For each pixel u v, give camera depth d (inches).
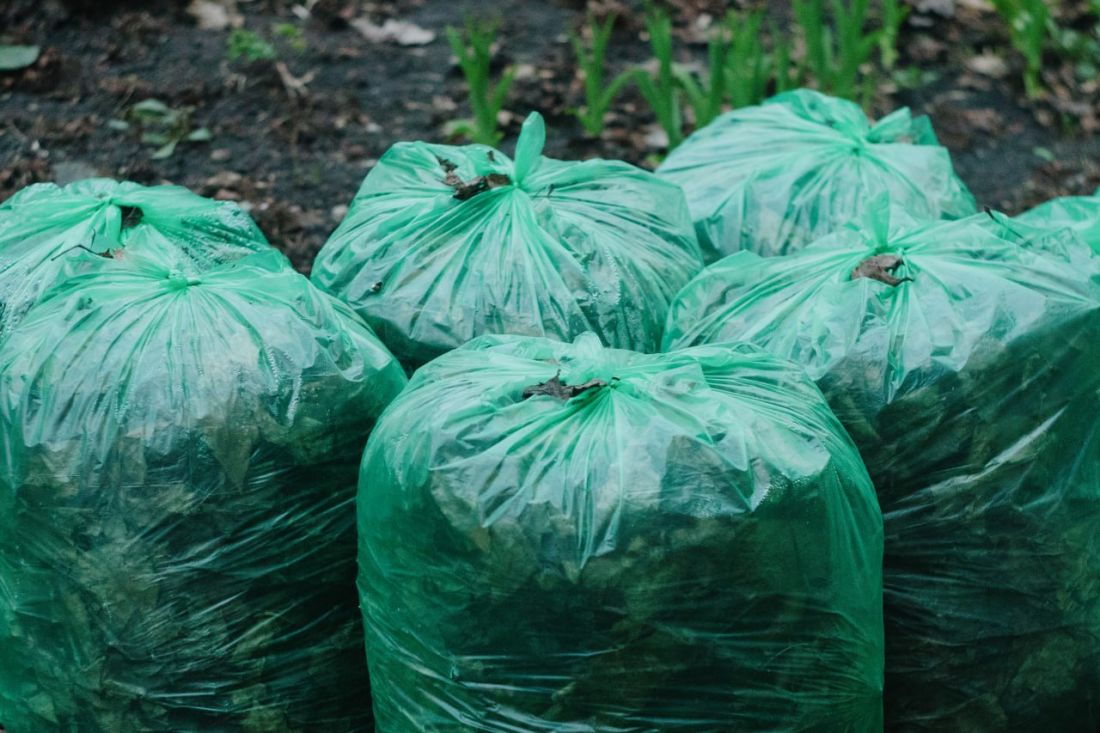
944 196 109.0
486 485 70.3
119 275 88.2
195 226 101.5
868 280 86.0
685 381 75.2
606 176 102.1
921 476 82.6
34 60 170.6
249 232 103.7
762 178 108.8
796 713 73.2
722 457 70.2
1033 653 86.8
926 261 87.1
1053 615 86.4
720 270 92.5
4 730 96.0
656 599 68.9
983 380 81.1
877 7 202.4
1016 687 87.3
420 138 168.2
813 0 164.6
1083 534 86.7
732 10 184.9
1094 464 87.2
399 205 99.8
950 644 85.4
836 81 166.7
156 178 157.4
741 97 156.2
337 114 170.7
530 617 70.0
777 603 70.9
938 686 86.8
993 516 82.7
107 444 78.8
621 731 71.1
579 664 70.1
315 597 84.8
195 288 85.4
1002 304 82.8
